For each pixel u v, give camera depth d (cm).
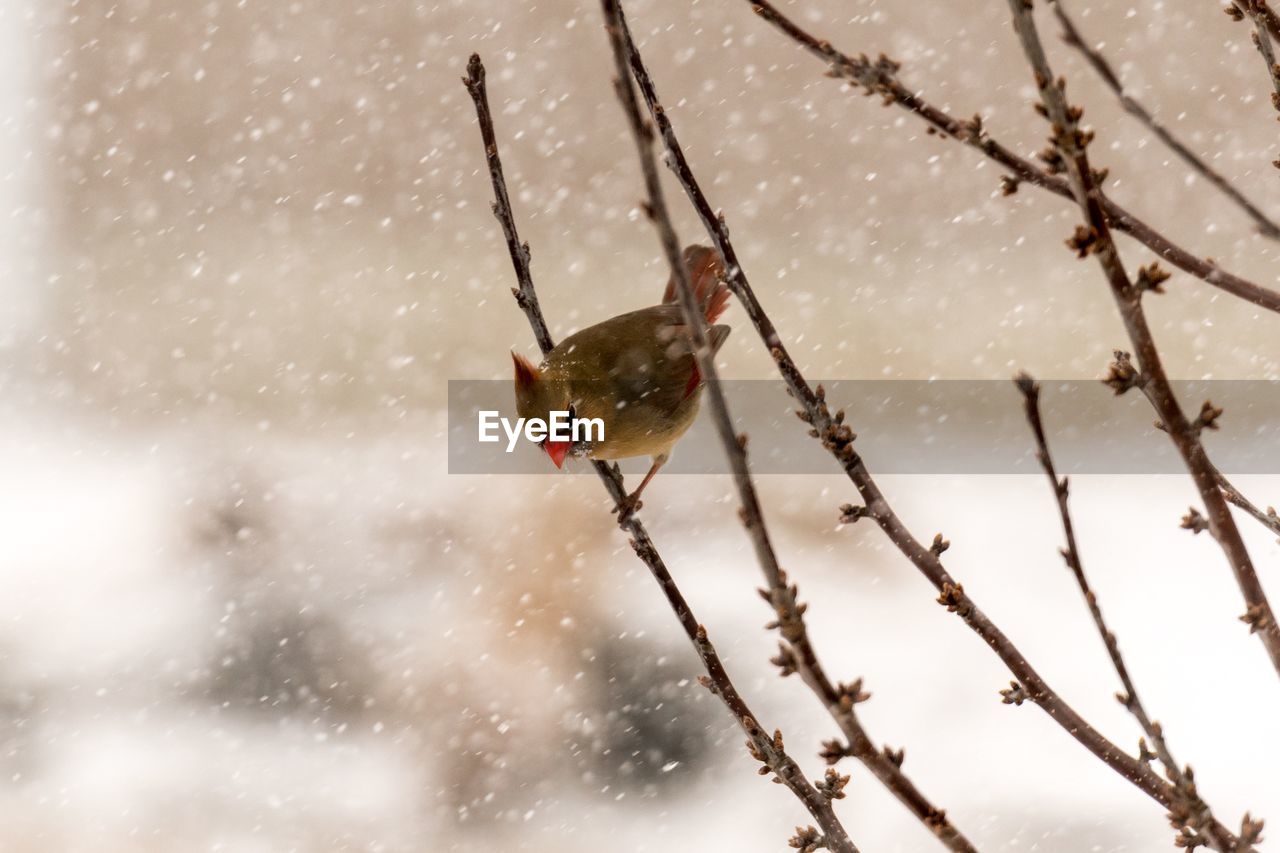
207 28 4181
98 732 1853
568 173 4000
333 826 1600
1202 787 1641
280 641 2066
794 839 464
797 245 3756
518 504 2484
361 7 4122
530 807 1650
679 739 1777
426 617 2098
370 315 3672
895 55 3734
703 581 2192
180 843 1591
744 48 3872
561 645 1991
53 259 4009
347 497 2630
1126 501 2483
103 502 2700
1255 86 3219
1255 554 2220
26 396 3319
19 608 2231
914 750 1752
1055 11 463
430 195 4034
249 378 3384
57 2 4269
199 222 4100
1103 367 3139
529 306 879
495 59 4053
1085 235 354
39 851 1596
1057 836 1545
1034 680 443
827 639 2050
